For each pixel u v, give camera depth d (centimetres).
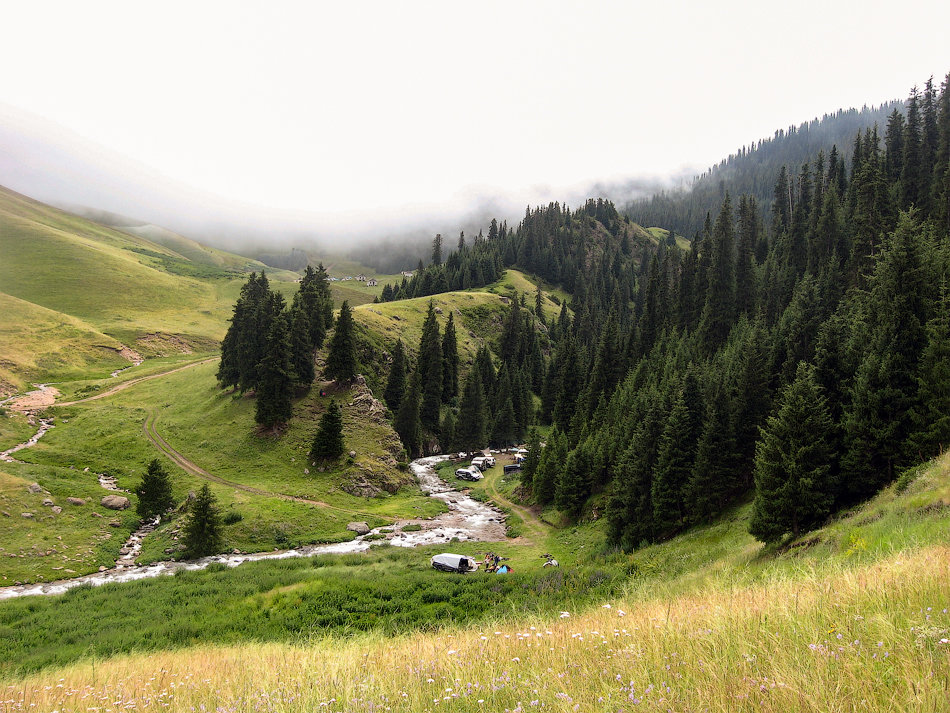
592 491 5572
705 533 3566
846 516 2361
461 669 666
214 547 4659
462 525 5700
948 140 7425
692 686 465
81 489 5369
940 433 2411
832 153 11912
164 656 1845
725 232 8488
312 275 10500
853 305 4869
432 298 16225
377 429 7662
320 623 2630
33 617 3027
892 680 405
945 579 630
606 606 936
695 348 7825
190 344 14925
